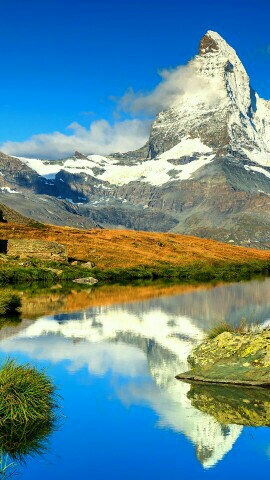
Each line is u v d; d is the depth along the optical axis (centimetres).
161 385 1811
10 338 2605
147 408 1584
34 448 1323
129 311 3622
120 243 9862
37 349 2353
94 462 1249
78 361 2133
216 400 1662
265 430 1427
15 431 1416
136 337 2659
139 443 1345
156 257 8925
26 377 1579
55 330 2841
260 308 3831
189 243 11356
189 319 3269
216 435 1392
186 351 2331
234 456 1276
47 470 1205
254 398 1684
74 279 6312
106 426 1452
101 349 2367
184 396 1698
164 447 1327
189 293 4953
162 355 2256
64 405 1608
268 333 2112
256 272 9012
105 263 7844
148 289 5347
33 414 1462
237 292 5094
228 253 10812
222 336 2159
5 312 3419
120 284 6000
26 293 4759
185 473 1192
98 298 4419
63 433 1409
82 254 8281
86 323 3089
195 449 1306
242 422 1481
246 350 1989
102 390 1748
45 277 6191
